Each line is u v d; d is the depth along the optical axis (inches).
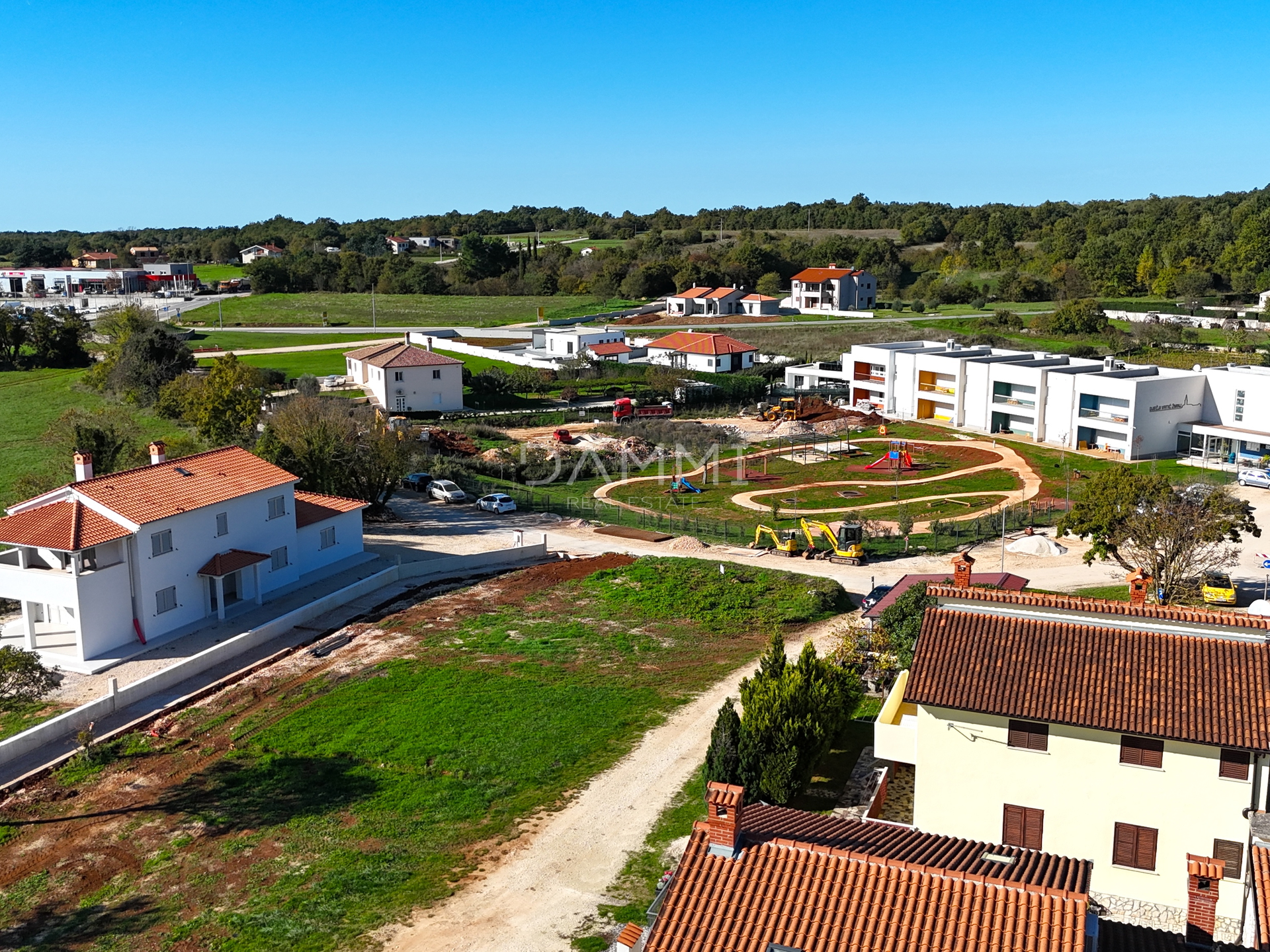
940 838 1061.1
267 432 3122.5
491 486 3599.9
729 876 853.2
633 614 2313.0
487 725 1738.4
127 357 4904.0
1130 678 1200.2
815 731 1435.8
